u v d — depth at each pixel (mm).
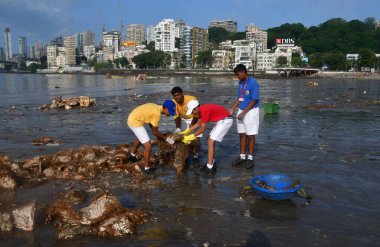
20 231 5805
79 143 12180
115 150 10258
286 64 171125
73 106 24188
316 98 33250
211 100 31000
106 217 5957
